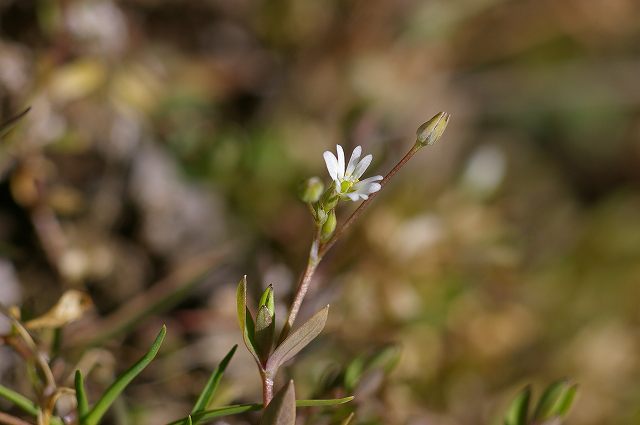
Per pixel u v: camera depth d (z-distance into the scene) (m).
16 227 0.29
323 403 0.23
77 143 0.29
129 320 0.28
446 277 0.31
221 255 0.30
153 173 0.30
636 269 0.38
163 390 0.28
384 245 0.30
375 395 0.27
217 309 0.29
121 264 0.29
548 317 0.35
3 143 0.28
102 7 0.30
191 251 0.30
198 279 0.28
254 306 0.28
